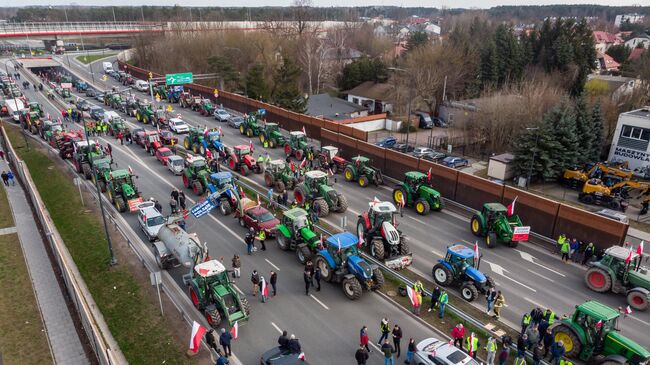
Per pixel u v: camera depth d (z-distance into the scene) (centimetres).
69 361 1978
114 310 2245
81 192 3788
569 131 4431
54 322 2241
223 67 8325
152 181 4044
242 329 2100
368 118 6856
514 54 8088
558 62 7956
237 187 3544
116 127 5491
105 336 2061
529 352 1912
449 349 1767
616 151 4750
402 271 2609
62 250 2867
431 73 7362
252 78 7256
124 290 2402
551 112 4606
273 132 5166
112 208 3466
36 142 5350
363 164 4112
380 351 1969
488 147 5753
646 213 3766
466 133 5919
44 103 7381
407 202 3531
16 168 4406
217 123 6347
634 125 4541
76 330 2184
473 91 7756
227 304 2069
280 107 6662
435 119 7388
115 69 11075
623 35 16800
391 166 4200
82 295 2280
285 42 10594
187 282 2266
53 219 3312
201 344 2003
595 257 2717
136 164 4519
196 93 8088
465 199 3556
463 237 3066
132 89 8919
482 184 3394
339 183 4128
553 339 1919
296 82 7644
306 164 4397
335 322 2161
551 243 2972
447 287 2441
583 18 8506
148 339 2028
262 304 2294
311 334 2073
